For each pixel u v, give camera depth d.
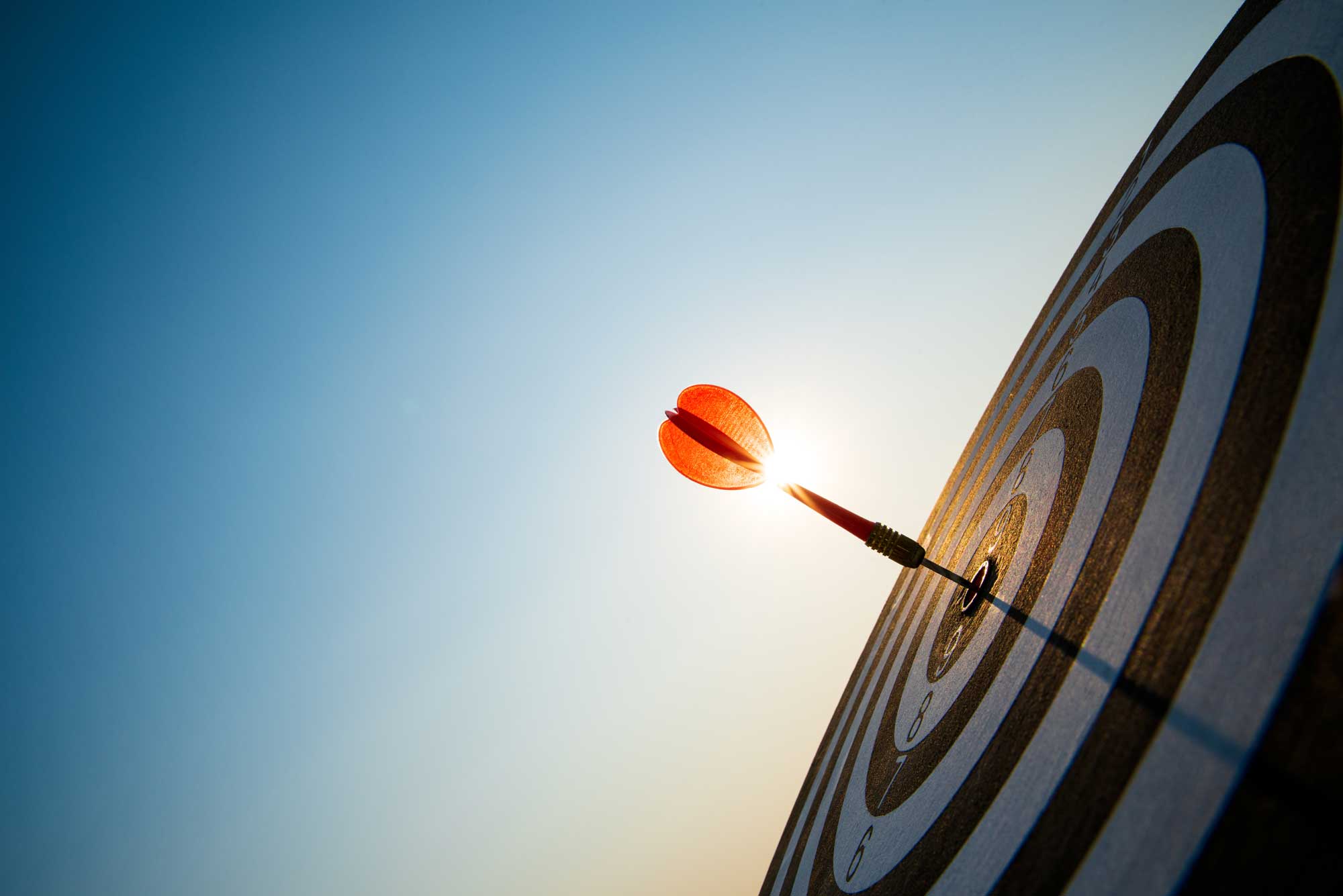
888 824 3.99
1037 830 2.43
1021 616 3.41
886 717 5.20
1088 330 4.36
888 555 4.20
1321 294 2.15
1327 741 1.51
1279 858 1.51
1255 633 1.83
